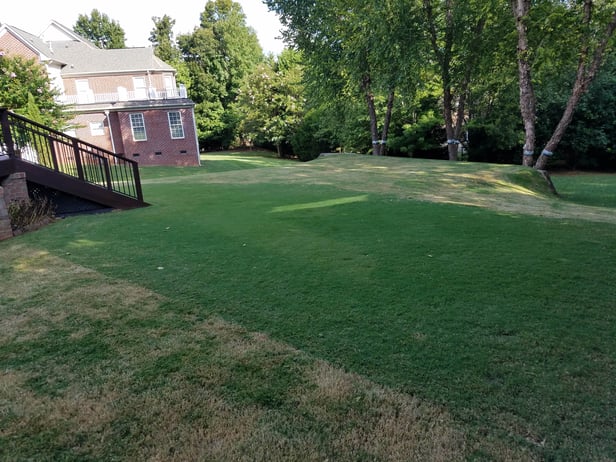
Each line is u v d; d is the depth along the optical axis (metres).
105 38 54.12
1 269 4.57
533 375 2.40
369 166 15.26
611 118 21.59
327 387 2.34
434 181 11.39
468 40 16.48
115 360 2.67
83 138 24.31
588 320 3.05
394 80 16.62
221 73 42.69
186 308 3.41
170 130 25.02
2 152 7.75
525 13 12.48
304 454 1.87
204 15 49.12
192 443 1.95
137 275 4.23
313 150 31.94
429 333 2.91
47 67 24.06
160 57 45.69
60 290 3.88
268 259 4.64
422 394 2.25
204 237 5.68
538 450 1.85
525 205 8.38
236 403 2.22
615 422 2.01
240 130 40.59
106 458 1.87
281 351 2.72
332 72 20.36
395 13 15.74
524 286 3.71
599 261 4.36
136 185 8.13
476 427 2.00
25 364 2.64
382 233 5.75
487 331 2.92
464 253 4.73
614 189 14.30
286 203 8.21
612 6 11.19
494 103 22.11
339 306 3.38
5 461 1.85
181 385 2.39
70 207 7.79
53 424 2.09
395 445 1.91
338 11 17.84
